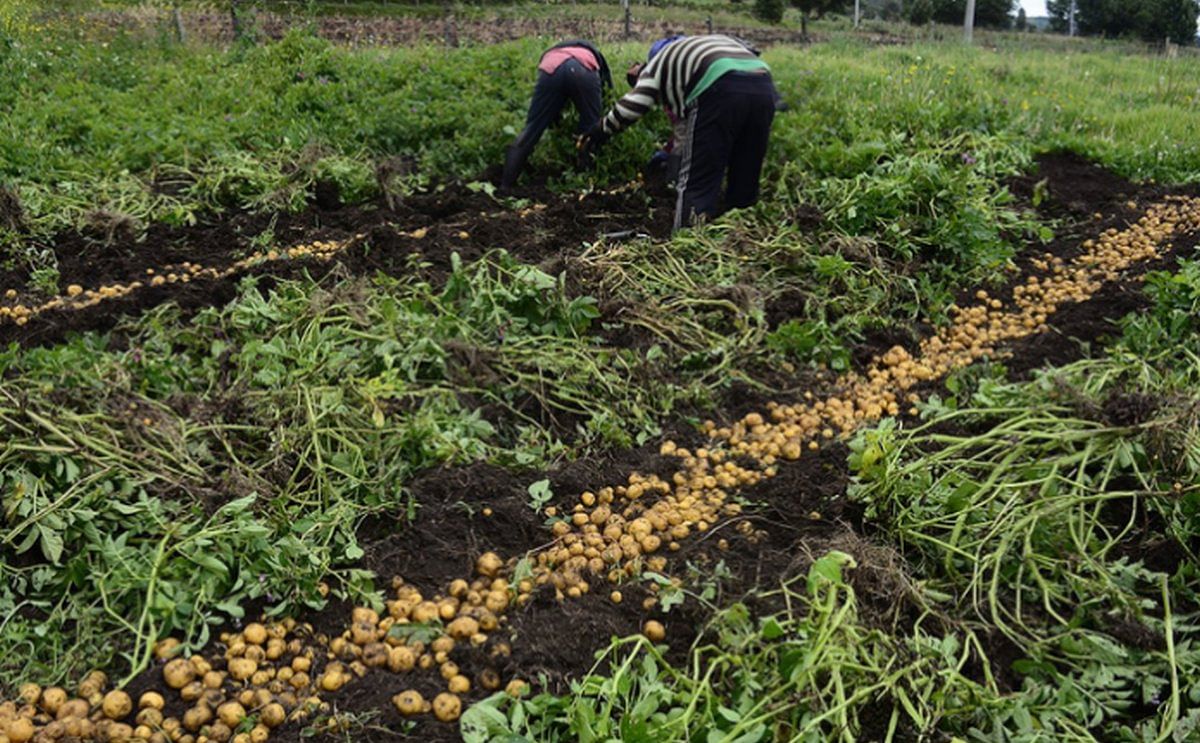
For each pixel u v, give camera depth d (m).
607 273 6.15
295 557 3.64
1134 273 6.96
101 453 3.96
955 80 12.38
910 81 11.57
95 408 4.20
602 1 28.86
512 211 8.02
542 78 8.45
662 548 4.00
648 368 5.17
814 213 7.30
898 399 5.30
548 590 3.63
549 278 5.55
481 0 26.06
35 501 3.71
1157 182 9.48
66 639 3.40
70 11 14.85
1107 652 3.38
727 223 7.05
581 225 7.72
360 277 6.29
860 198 7.25
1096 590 3.66
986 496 4.12
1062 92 12.96
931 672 3.21
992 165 8.80
